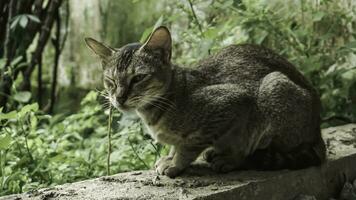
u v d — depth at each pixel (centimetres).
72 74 249
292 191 145
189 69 147
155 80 142
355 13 188
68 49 251
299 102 146
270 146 149
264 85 146
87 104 217
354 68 182
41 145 172
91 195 133
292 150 148
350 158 157
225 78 147
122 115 166
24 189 155
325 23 195
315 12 191
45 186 159
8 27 210
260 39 189
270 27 190
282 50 194
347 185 153
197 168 147
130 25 234
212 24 196
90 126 191
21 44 214
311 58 186
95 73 242
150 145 165
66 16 244
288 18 196
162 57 143
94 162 170
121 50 145
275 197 142
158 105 142
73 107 244
